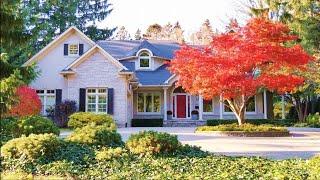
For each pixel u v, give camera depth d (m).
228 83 20.09
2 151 10.72
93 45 29.31
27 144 10.64
